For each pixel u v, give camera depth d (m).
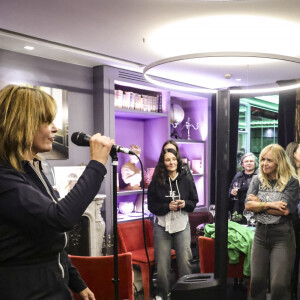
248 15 2.13
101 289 1.99
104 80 3.79
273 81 4.07
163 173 3.16
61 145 3.59
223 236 2.14
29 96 1.07
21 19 2.36
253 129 5.36
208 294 2.05
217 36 2.46
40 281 1.07
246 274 2.76
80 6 2.12
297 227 2.77
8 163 1.05
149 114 4.30
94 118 3.90
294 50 2.72
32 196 1.01
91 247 3.53
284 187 2.48
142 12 2.17
